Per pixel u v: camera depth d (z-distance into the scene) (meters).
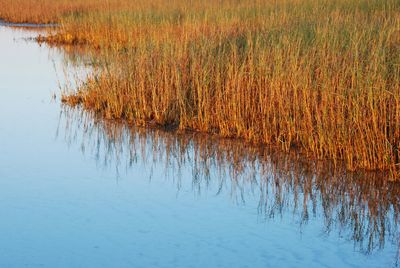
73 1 30.33
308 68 10.04
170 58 12.07
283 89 10.16
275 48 11.09
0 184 8.45
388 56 10.24
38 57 18.77
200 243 6.68
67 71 16.27
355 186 8.40
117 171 9.06
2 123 11.56
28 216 7.39
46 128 11.29
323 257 6.36
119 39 19.39
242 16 18.25
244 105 10.76
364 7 18.19
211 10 19.34
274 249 6.55
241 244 6.66
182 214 7.48
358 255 6.39
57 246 6.62
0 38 23.09
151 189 8.34
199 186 8.47
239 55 12.01
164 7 23.09
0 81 15.20
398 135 8.89
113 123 11.65
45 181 8.59
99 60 15.38
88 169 9.13
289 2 20.53
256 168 9.16
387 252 6.45
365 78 9.45
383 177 8.68
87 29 22.62
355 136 8.98
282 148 9.88
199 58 11.62
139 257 6.36
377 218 7.35
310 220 7.30
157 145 10.32
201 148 10.13
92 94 12.88
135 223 7.21
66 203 7.80
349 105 9.16
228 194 8.16
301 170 9.04
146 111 11.69
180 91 11.40
